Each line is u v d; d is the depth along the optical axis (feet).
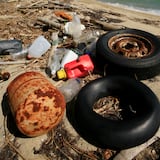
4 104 4.14
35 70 4.84
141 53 4.57
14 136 3.65
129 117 3.84
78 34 5.62
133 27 7.13
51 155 3.41
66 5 8.32
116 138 3.27
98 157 3.34
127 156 3.26
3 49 5.11
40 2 8.32
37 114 3.29
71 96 4.16
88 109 3.60
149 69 4.29
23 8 7.71
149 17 8.95
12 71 4.83
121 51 4.62
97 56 4.59
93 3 9.94
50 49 5.26
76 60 4.51
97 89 3.98
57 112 3.40
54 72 4.58
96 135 3.36
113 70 4.40
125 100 4.12
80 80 4.42
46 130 3.49
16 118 3.29
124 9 9.92
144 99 3.73
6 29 6.26
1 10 7.55
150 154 3.33
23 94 3.35
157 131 3.56
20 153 3.43
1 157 3.42
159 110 3.55
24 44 5.59
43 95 3.33
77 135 3.64
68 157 3.37
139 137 3.29
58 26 6.11
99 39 4.77
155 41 4.69
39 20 6.52
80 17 7.18
